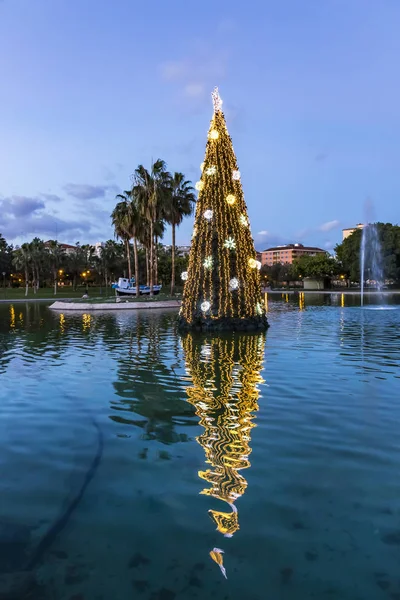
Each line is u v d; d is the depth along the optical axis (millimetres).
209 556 2926
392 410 6070
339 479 4012
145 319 23234
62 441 5047
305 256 106875
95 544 3078
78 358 10586
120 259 97250
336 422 5594
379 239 72688
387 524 3277
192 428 5422
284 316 23266
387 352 10938
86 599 2559
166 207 43344
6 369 9242
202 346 12320
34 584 2689
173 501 3639
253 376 8250
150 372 8758
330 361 9711
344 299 45938
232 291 16297
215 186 16422
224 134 16703
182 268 88188
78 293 77688
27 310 33688
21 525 3328
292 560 2873
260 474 4121
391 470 4199
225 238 16250
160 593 2594
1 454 4695
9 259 97062
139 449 4770
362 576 2723
